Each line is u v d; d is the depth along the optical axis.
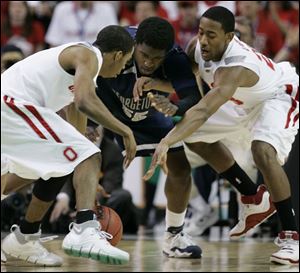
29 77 10.06
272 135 11.38
